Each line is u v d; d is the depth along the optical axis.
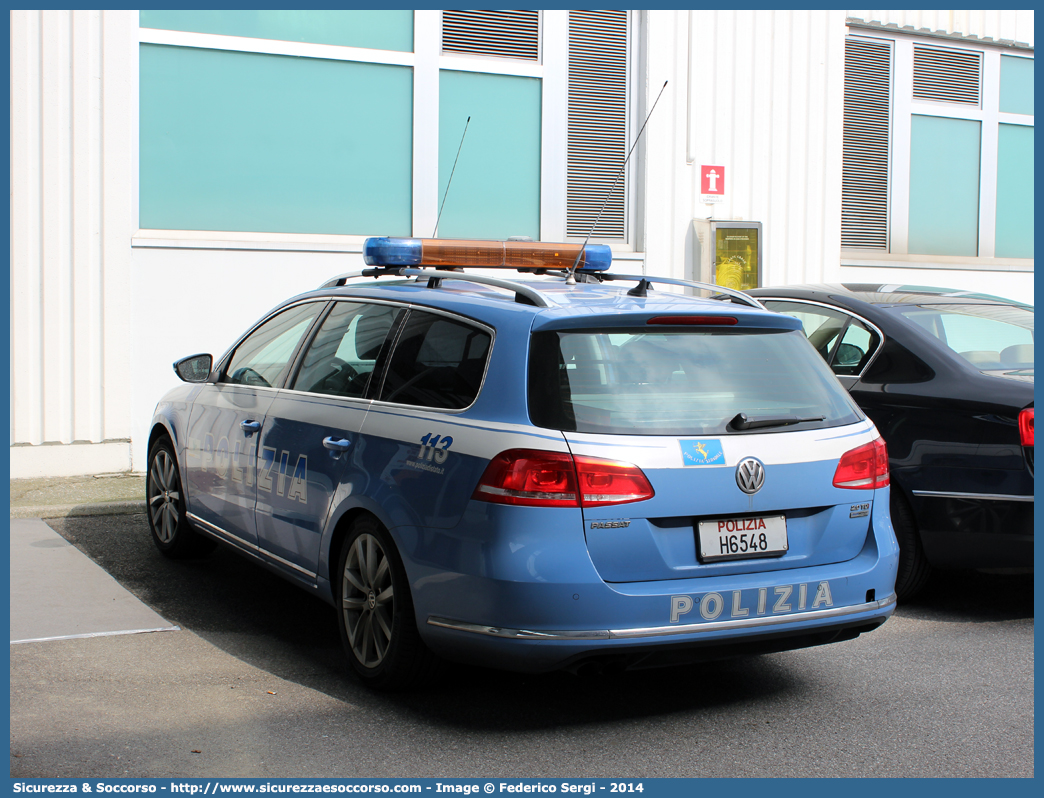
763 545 3.61
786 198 10.43
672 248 9.97
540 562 3.32
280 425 4.64
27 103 7.63
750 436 3.63
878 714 3.83
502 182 9.38
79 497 7.18
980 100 12.14
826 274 10.70
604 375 3.56
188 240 8.16
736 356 3.82
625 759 3.39
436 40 9.01
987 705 3.93
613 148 9.78
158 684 3.98
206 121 8.27
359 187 8.81
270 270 8.45
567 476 3.35
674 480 3.45
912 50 11.72
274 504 4.61
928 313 5.57
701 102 10.00
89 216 7.85
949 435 4.96
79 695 3.84
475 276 4.09
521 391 3.51
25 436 7.76
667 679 4.20
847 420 3.92
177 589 5.33
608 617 3.35
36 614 4.83
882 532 3.89
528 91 9.42
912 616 5.20
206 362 5.49
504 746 3.48
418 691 3.97
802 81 10.42
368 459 3.95
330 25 8.62
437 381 3.84
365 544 3.97
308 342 4.80
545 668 3.37
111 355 7.98
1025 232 12.55
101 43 7.81
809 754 3.46
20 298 7.70
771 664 4.42
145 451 8.15
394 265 4.64
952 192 12.07
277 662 4.28
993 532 4.84
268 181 8.50
